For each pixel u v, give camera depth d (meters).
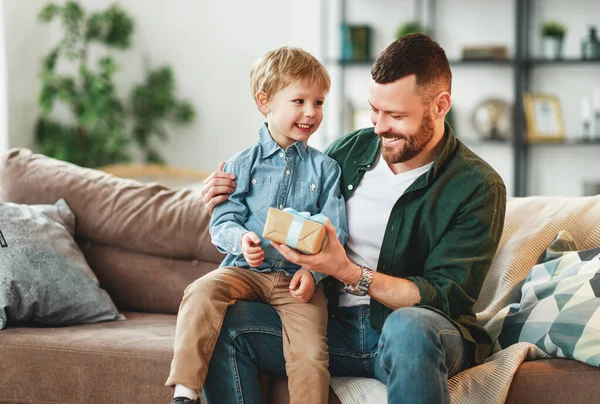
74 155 4.70
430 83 1.69
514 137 4.99
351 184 1.88
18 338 1.99
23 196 2.45
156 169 4.48
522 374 1.66
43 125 4.83
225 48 5.34
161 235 2.38
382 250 1.79
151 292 2.39
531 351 1.73
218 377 1.68
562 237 2.04
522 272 2.04
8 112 4.61
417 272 1.82
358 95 5.32
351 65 5.28
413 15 5.22
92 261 2.42
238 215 1.82
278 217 1.60
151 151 5.19
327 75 1.85
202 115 5.39
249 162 1.85
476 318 1.81
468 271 1.69
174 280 2.38
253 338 1.71
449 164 1.79
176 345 1.64
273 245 1.62
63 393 1.94
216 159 5.41
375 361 1.76
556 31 4.94
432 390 1.47
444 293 1.66
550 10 5.08
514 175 5.01
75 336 2.00
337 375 1.83
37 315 2.14
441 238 1.76
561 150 5.13
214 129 5.40
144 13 5.33
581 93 5.07
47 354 1.95
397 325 1.51
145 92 5.11
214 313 1.67
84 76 4.82
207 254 2.37
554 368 1.67
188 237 2.37
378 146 1.89
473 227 1.73
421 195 1.78
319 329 1.70
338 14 5.29
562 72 5.08
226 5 5.32
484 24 5.14
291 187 1.84
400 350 1.49
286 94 1.80
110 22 4.88
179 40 5.36
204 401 1.83
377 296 1.67
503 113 5.08
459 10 5.16
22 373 1.96
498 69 5.14
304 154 1.88
